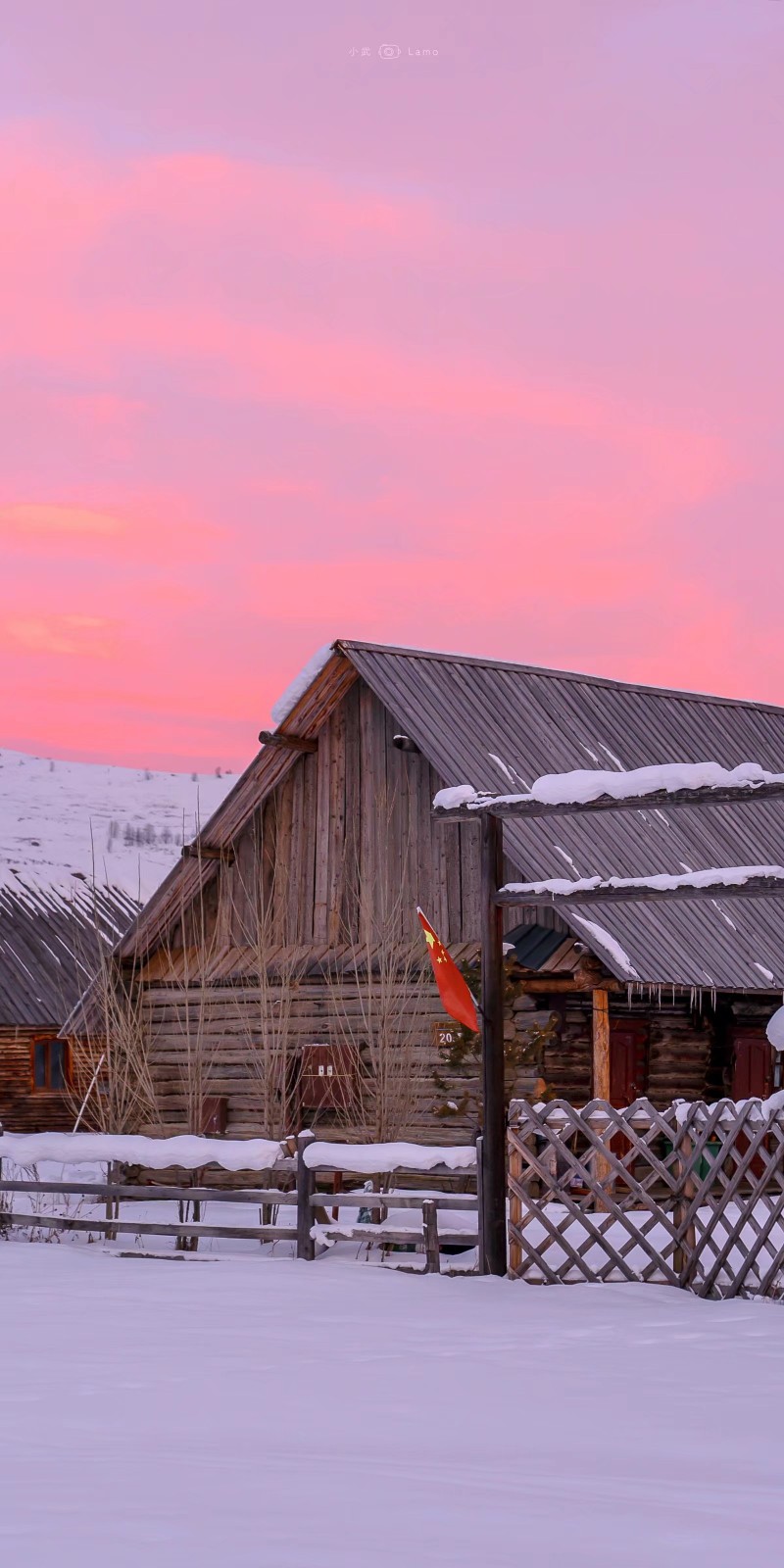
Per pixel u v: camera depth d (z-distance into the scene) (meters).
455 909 22.89
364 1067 23.08
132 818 53.22
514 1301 12.74
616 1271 14.69
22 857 47.22
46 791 54.59
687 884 13.94
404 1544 5.30
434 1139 21.89
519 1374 9.30
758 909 24.08
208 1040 25.14
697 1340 10.83
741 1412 8.21
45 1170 27.86
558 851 22.14
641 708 27.44
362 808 24.28
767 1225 13.21
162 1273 14.40
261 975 22.81
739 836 25.23
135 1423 7.64
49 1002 40.28
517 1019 22.23
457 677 24.94
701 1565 5.18
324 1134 23.36
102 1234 18.48
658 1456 7.12
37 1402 8.16
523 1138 14.52
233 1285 13.49
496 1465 6.82
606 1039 21.78
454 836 23.09
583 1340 10.79
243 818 25.45
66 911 44.28
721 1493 6.36
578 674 27.12
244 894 25.44
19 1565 4.91
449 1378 9.12
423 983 22.55
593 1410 8.22
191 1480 6.25
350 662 24.12
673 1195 13.98
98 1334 10.62
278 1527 5.50
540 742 24.55
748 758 27.89
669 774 13.84
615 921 21.67
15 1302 12.23
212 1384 8.79
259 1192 16.14
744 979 22.25
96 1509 5.70
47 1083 40.38
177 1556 5.04
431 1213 14.80
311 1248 15.63
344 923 24.20
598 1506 5.99
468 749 23.25
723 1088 23.84
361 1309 12.12
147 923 25.92
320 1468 6.57
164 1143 17.00
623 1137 21.86
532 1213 14.38
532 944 21.81
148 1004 26.16
